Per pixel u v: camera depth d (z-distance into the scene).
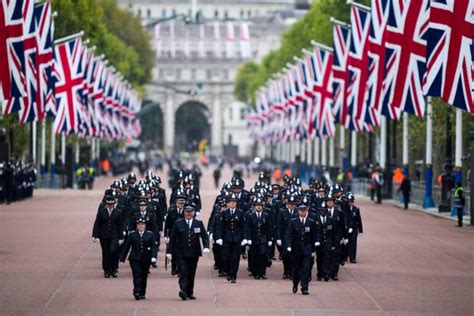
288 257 149.88
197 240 131.00
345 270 159.00
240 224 147.38
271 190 168.88
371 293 136.88
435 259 172.12
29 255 173.62
